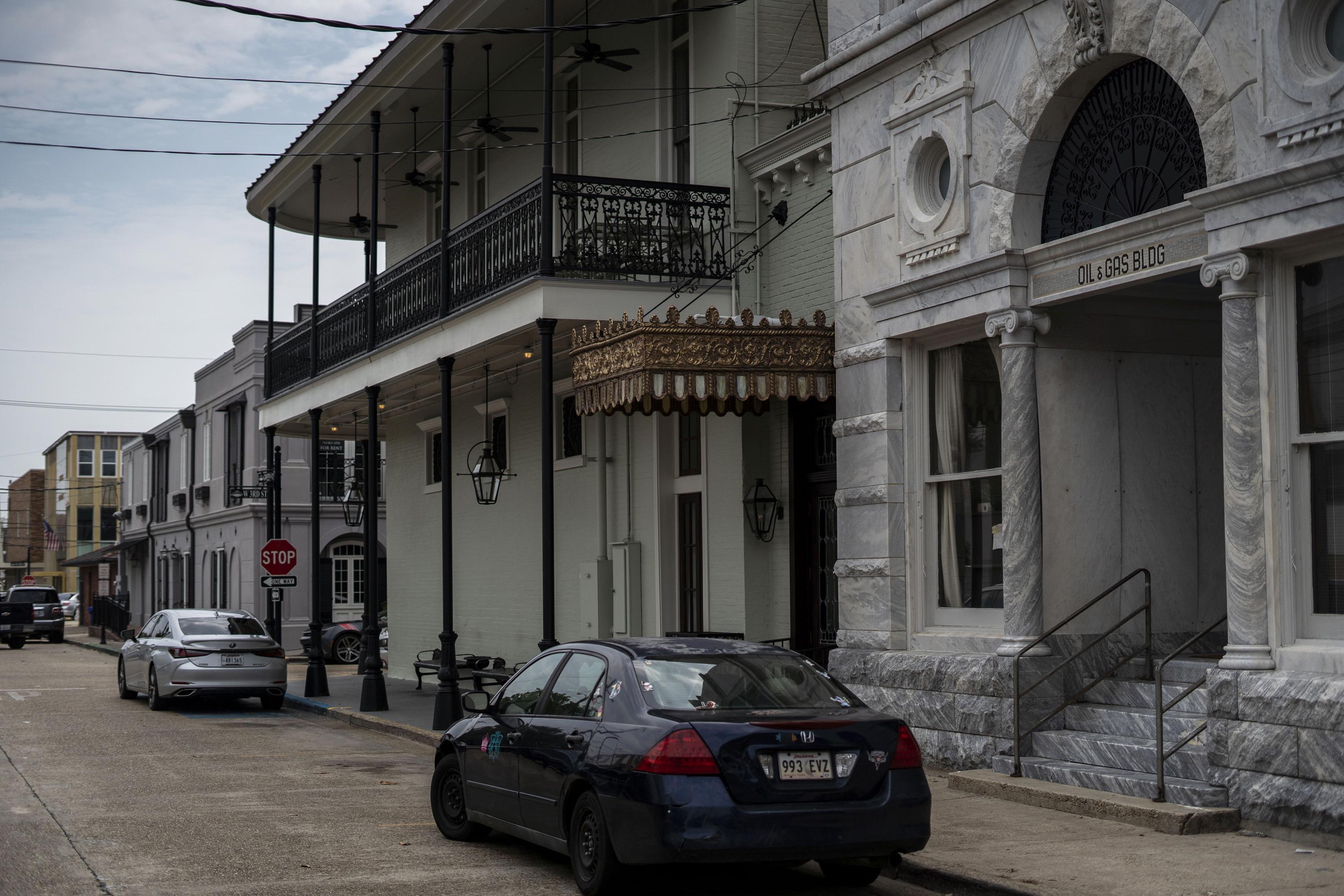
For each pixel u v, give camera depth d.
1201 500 12.01
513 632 21.83
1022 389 11.37
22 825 10.18
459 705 16.58
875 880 8.33
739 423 15.83
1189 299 11.98
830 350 13.85
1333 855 8.15
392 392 22.91
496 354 18.30
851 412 13.54
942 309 12.22
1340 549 8.87
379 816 10.73
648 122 18.31
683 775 7.23
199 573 47.53
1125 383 11.83
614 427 18.92
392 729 17.31
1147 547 11.76
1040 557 11.33
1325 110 8.59
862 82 13.42
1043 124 11.23
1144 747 9.95
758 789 7.26
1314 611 8.98
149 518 56.75
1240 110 9.27
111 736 16.78
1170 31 9.88
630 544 18.20
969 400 12.55
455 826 9.70
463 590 23.89
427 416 25.41
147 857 8.98
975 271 11.70
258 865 8.73
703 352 13.40
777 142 15.54
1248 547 9.12
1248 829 8.88
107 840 9.59
